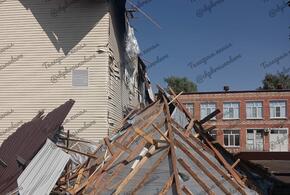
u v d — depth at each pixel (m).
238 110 42.19
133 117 12.51
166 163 9.20
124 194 8.68
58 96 15.09
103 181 9.18
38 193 8.35
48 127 10.95
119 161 9.86
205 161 10.24
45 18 15.52
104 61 15.06
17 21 15.62
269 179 13.07
